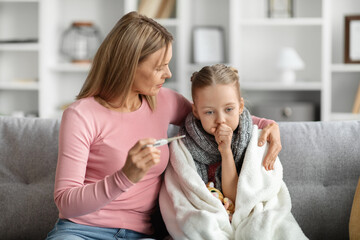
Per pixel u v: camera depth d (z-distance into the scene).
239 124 1.56
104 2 3.96
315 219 1.63
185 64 3.71
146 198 1.50
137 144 1.18
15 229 1.67
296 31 3.87
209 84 1.47
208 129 1.51
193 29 3.89
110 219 1.43
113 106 1.45
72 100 4.00
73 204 1.25
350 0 3.80
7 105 4.05
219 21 3.92
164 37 1.40
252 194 1.45
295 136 1.70
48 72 3.74
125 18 1.41
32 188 1.70
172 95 1.65
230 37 3.66
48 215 1.67
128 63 1.37
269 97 3.95
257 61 3.92
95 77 1.43
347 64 3.66
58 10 3.95
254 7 3.88
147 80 1.41
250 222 1.40
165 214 1.49
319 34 3.84
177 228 1.44
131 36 1.37
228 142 1.48
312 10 3.82
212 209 1.43
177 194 1.50
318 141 1.69
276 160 1.57
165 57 1.40
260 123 1.66
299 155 1.67
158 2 3.73
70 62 4.00
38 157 1.72
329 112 3.61
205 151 1.55
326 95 3.60
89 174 1.44
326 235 1.63
